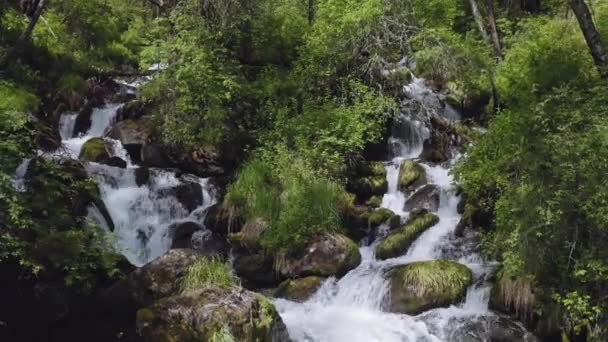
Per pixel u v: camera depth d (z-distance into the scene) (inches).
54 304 358.9
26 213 346.3
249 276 444.5
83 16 764.0
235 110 578.6
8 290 353.1
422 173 541.6
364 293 400.2
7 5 641.6
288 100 586.2
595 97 340.2
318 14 656.4
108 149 549.6
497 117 462.3
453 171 470.6
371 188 533.0
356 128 549.0
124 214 487.5
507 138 390.3
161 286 358.9
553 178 310.8
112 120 627.8
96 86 684.1
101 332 358.6
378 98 592.7
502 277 365.4
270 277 441.7
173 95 554.9
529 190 320.5
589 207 292.7
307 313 388.8
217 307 327.3
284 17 639.1
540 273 331.3
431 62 644.7
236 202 486.3
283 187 483.2
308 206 457.4
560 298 308.8
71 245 354.9
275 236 445.1
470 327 349.4
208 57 560.4
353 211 496.7
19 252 316.8
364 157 592.7
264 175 496.7
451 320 357.7
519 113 385.7
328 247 434.9
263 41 612.7
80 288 360.5
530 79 463.2
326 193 471.2
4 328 349.1
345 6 632.4
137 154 563.8
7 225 321.4
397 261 441.4
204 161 546.9
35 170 391.5
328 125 555.8
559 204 302.0
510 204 354.3
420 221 469.7
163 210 509.4
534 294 342.3
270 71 604.7
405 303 380.5
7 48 620.1
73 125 618.8
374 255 457.4
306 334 357.7
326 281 419.5
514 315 354.9
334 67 612.1
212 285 348.5
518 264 326.6
